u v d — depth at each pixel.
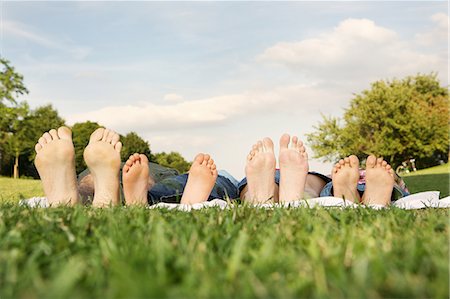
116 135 1.51
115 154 1.47
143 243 0.62
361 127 10.64
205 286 0.43
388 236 0.67
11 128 11.12
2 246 0.63
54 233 0.72
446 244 0.63
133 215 0.94
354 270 0.48
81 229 0.74
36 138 11.87
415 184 4.70
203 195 1.60
